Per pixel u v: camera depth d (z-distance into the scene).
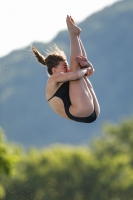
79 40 24.23
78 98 23.39
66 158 138.38
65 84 23.84
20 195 129.38
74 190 132.38
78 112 23.36
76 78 23.42
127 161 136.50
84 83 23.69
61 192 132.62
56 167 135.50
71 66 23.92
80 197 133.00
